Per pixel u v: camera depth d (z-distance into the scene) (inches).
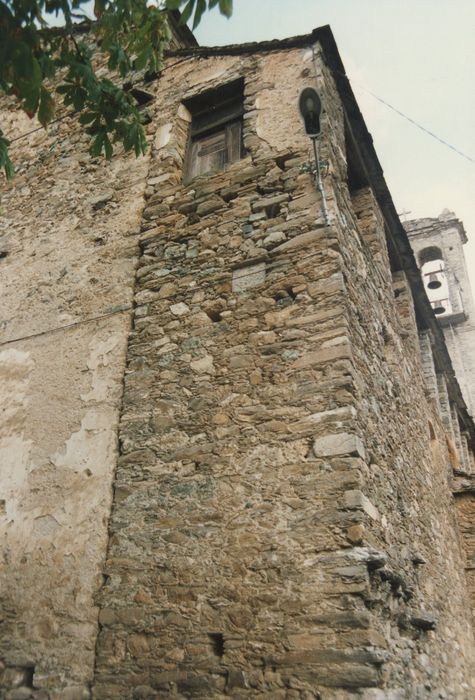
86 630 164.7
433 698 175.6
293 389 177.0
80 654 161.8
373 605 145.2
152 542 170.4
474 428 507.2
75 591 172.6
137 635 158.1
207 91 277.3
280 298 197.6
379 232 298.5
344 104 275.7
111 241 248.5
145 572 166.6
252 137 245.4
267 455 169.3
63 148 300.4
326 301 188.5
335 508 153.4
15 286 258.4
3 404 223.9
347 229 223.8
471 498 344.8
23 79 141.4
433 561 240.5
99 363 214.7
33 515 192.9
